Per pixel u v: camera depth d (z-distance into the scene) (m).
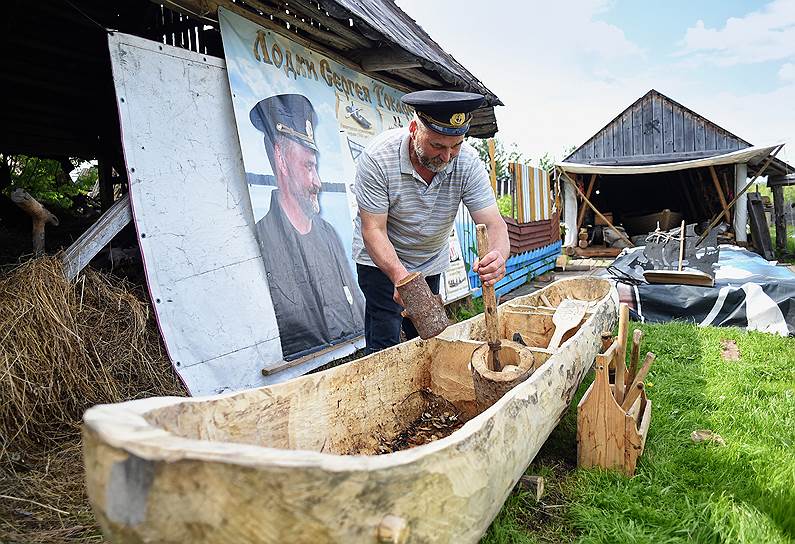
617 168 13.66
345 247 5.12
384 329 3.64
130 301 3.57
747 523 2.34
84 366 3.11
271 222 4.29
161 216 3.53
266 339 4.09
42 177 7.55
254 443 2.05
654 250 7.58
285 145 4.57
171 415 1.66
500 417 2.00
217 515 1.19
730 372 4.39
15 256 4.30
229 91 4.12
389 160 3.01
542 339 4.26
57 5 5.22
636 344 3.19
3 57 5.72
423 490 1.47
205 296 3.72
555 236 13.14
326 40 5.28
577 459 2.96
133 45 3.44
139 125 3.45
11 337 2.85
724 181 14.65
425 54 6.05
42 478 2.55
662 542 2.29
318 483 1.22
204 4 4.01
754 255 9.61
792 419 3.46
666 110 16.31
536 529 2.47
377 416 2.88
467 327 3.86
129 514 1.22
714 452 3.02
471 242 8.30
